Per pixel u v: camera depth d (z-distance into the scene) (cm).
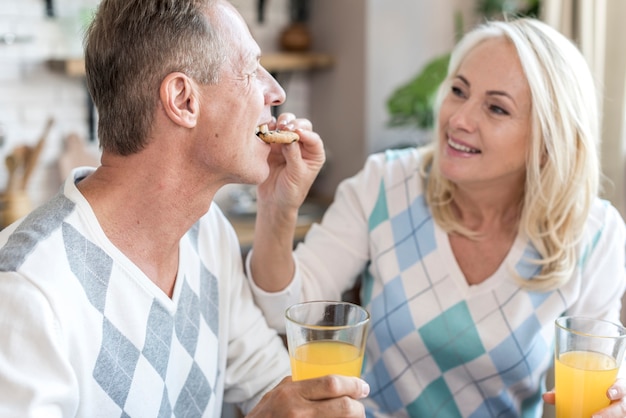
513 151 153
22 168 292
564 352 111
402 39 332
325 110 348
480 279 160
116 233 110
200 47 106
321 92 348
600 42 255
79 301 102
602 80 257
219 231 138
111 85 107
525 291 157
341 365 97
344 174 343
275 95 121
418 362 162
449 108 157
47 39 297
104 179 110
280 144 138
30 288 96
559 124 152
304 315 103
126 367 109
